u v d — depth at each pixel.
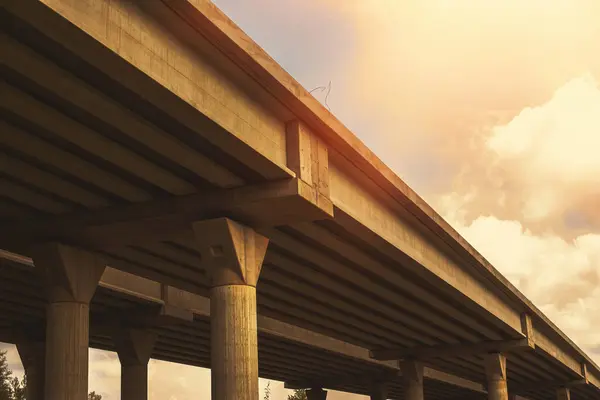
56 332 26.66
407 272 38.75
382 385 80.06
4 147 21.11
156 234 26.48
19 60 16.80
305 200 23.98
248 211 24.50
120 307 42.28
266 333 52.66
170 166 22.75
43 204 25.16
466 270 45.03
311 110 24.16
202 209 24.36
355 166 28.81
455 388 96.69
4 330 43.81
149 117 19.80
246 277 24.80
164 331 48.88
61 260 26.70
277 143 23.86
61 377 26.31
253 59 21.02
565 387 87.62
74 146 21.36
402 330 52.97
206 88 20.28
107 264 31.19
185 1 18.31
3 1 14.87
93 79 17.94
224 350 24.02
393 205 33.34
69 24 15.84
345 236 31.91
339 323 49.31
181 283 35.78
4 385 85.25
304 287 38.38
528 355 67.31
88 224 25.67
